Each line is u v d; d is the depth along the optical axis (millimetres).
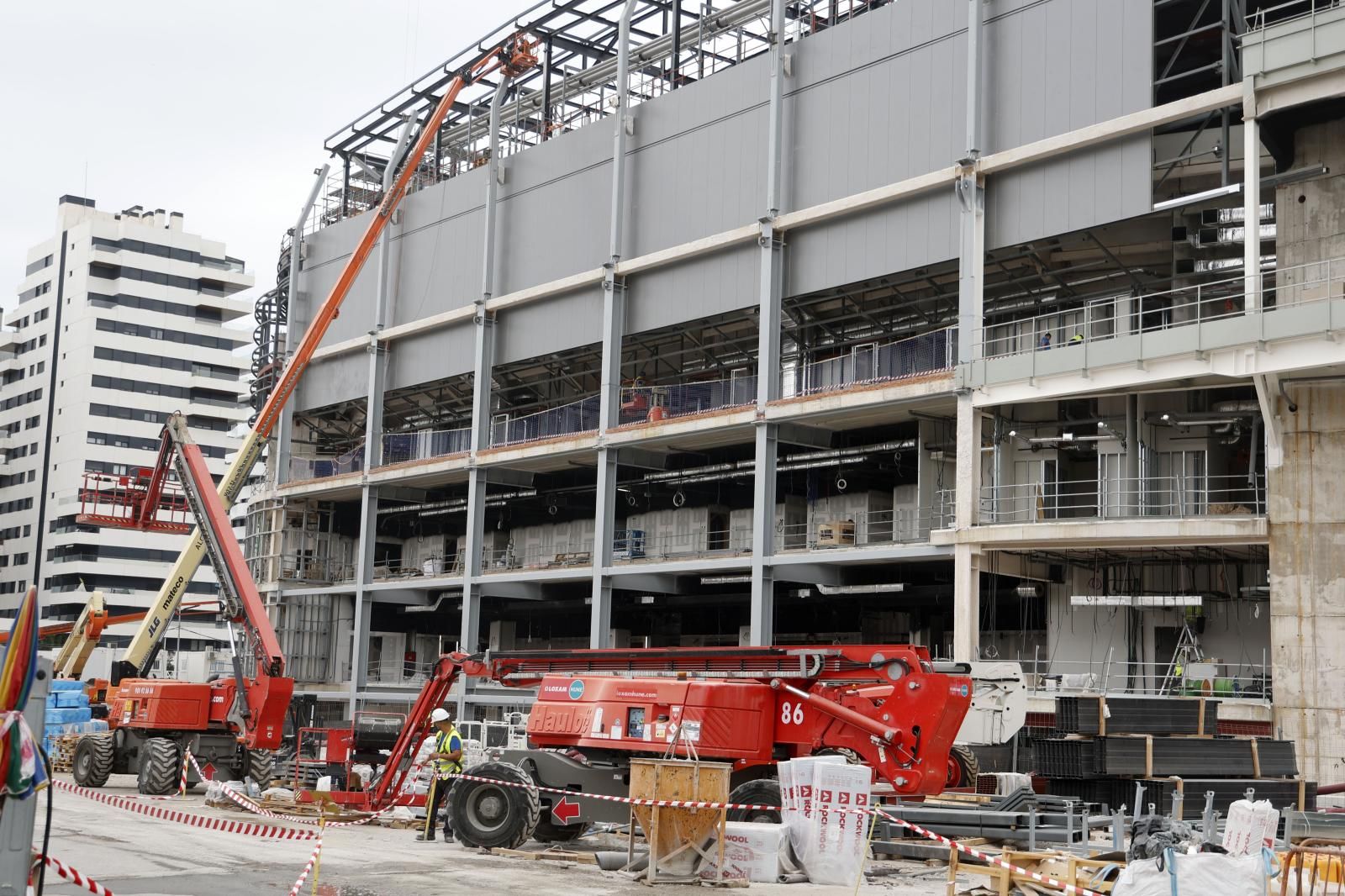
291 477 71875
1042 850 20875
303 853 20219
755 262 48750
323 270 71438
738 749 21188
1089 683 40062
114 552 134125
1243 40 35688
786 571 47469
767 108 48875
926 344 45094
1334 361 33406
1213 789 26031
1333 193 37281
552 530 68000
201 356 143625
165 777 31141
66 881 16328
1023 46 41719
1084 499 44250
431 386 67938
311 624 71438
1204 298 43031
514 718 51062
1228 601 41969
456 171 72562
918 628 52812
